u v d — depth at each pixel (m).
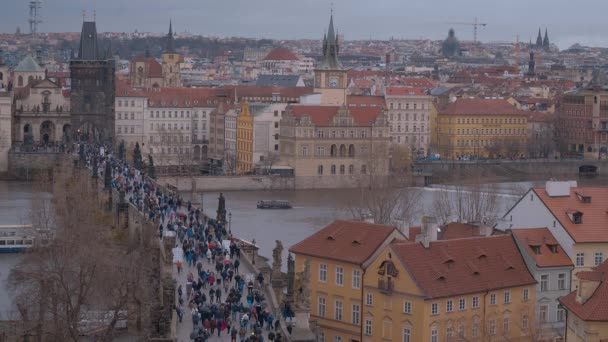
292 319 197.62
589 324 173.50
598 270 185.12
